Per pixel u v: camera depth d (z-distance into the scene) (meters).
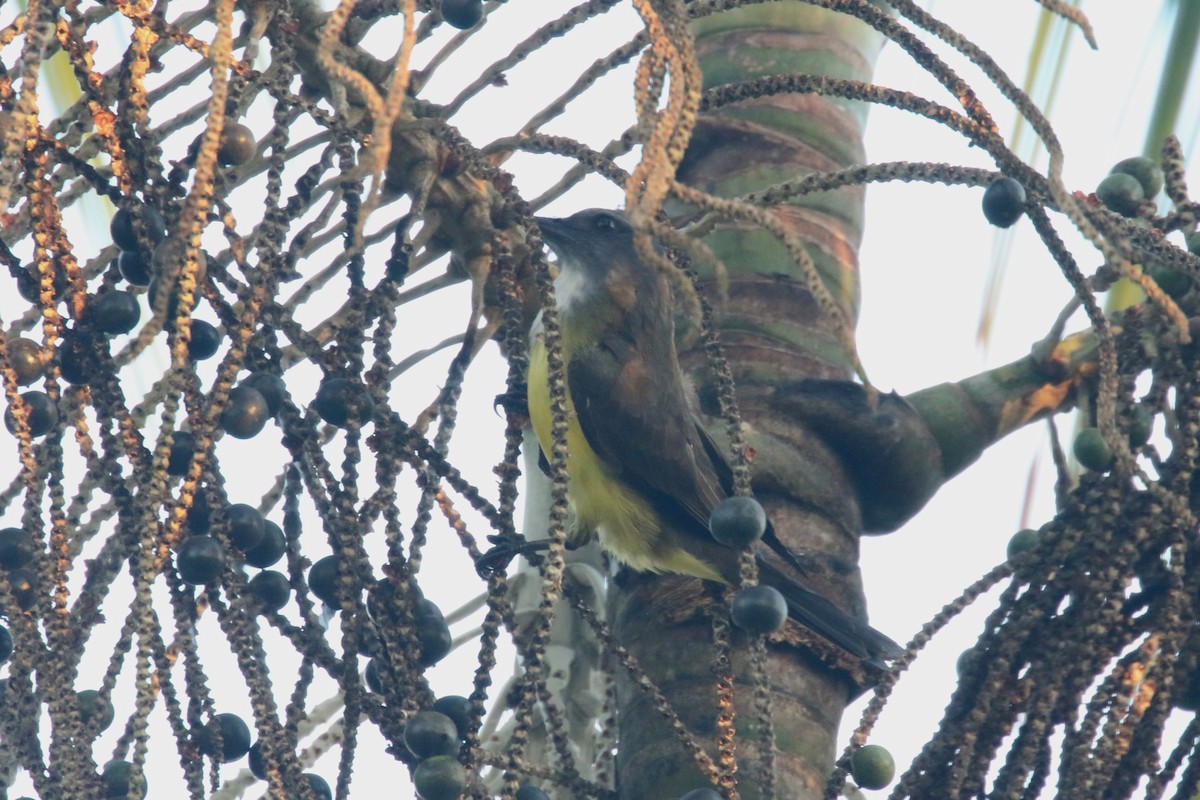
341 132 7.82
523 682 6.68
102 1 7.51
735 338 10.27
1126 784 7.42
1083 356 10.39
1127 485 7.97
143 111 7.45
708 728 8.71
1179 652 7.77
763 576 9.35
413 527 7.73
